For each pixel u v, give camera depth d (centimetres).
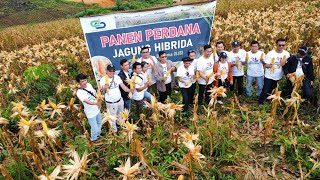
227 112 596
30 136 398
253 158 452
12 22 3359
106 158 469
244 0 1845
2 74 891
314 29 968
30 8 3875
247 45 838
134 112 621
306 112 563
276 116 564
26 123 381
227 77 626
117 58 676
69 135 547
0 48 1620
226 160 447
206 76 568
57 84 753
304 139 465
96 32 646
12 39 1684
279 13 1261
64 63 925
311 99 584
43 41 1552
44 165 456
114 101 524
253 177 406
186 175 420
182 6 670
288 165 431
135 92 560
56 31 1733
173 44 696
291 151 448
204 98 632
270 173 413
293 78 532
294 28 942
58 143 476
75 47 1109
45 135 387
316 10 1304
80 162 312
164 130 530
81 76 483
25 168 447
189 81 573
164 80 584
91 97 497
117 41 664
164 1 3772
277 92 463
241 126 544
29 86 744
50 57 964
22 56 1060
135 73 545
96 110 507
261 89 631
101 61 669
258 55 599
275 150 466
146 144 481
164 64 597
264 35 944
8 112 639
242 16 1362
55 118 625
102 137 540
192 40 703
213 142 474
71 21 2164
